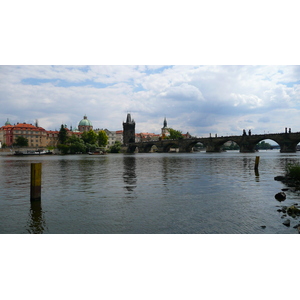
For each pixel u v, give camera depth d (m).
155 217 13.45
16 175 34.41
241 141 165.38
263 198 17.70
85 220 13.12
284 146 144.50
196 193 19.70
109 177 30.73
